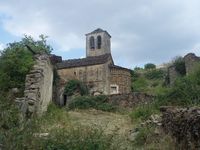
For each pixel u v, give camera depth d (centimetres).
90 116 1939
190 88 1888
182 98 1834
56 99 3788
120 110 2458
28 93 1391
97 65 4141
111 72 4169
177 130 1057
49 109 1684
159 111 1622
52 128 917
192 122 964
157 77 5212
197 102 1689
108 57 4241
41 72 1516
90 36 5794
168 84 4166
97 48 5706
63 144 788
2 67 1984
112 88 4122
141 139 1141
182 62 4056
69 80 4009
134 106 2414
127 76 4262
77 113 2042
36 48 2870
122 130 1342
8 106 800
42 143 774
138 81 4791
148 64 6053
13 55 2038
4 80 1862
